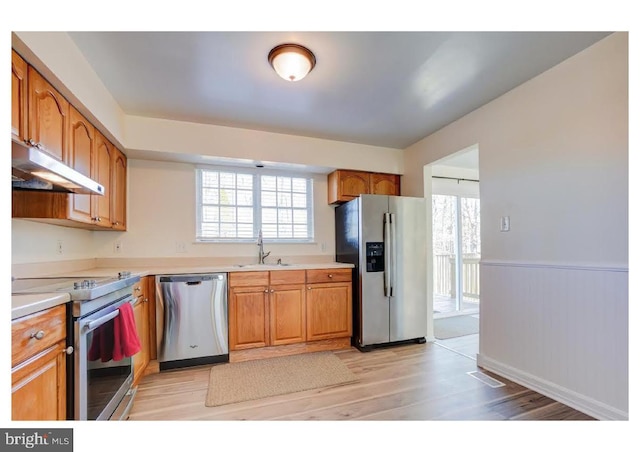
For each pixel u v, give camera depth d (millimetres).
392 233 3242
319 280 3131
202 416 1860
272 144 3246
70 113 1859
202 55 1903
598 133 1820
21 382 1027
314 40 1777
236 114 2779
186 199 3279
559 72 2037
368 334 3107
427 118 2914
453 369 2562
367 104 2611
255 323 2883
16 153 1105
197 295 2691
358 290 3186
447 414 1851
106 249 2984
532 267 2184
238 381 2357
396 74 2148
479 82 2266
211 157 3045
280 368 2621
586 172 1880
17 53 1383
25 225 1964
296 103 2578
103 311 1530
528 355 2209
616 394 1701
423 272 3357
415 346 3223
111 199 2592
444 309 4824
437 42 1804
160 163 3203
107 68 2023
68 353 1310
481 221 2633
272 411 1914
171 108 2631
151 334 2570
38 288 1415
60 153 1742
